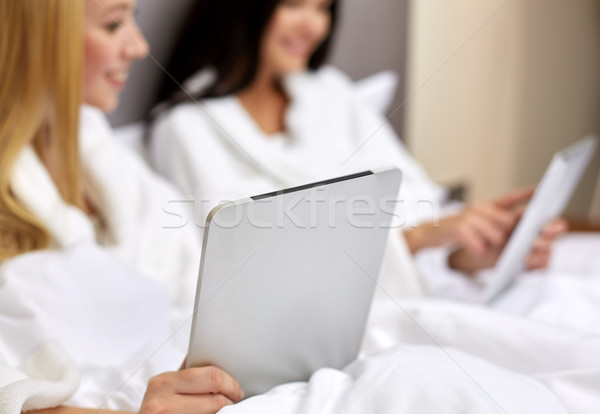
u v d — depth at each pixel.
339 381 0.60
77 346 0.78
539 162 2.53
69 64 0.90
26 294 0.78
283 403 0.57
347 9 1.77
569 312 0.99
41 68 0.89
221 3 1.46
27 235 0.88
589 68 2.65
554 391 0.67
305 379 0.66
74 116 0.93
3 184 0.87
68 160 0.94
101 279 0.85
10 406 0.57
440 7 2.05
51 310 0.78
